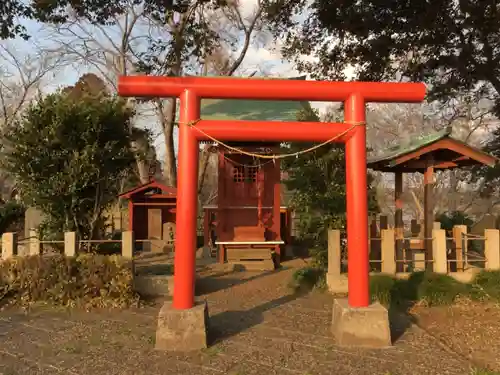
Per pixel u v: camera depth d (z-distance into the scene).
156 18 15.30
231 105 10.84
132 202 13.63
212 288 8.11
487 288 6.91
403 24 12.34
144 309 6.56
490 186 17.45
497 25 12.02
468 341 5.11
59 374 4.09
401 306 6.61
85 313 6.30
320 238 8.77
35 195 7.74
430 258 7.84
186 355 4.56
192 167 5.05
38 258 6.94
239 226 10.66
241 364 4.31
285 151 10.07
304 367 4.23
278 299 7.18
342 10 12.46
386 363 4.33
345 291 7.55
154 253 12.34
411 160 8.01
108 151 8.02
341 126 5.15
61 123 7.68
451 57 12.97
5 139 7.92
